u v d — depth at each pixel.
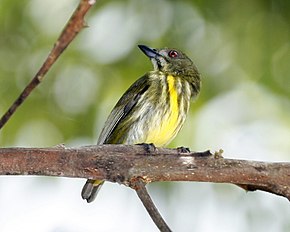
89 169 6.29
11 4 12.58
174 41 12.78
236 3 12.72
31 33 12.75
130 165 6.33
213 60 12.80
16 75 12.69
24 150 6.23
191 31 12.81
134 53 12.78
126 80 12.69
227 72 12.77
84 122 12.52
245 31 12.75
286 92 12.62
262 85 12.68
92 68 12.83
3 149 6.22
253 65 12.72
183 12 12.82
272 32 12.70
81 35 12.86
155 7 12.84
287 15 12.66
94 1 4.14
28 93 4.79
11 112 4.92
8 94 12.57
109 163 6.33
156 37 12.80
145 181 6.34
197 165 6.39
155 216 5.98
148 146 6.41
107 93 12.70
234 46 12.76
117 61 12.80
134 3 12.89
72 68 12.83
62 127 12.45
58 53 4.35
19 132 12.26
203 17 12.80
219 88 12.67
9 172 6.24
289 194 6.36
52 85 12.73
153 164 6.34
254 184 6.44
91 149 6.35
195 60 12.78
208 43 12.82
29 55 12.76
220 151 6.41
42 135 12.35
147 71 12.65
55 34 12.72
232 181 6.43
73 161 6.30
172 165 6.38
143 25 12.83
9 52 12.76
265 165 6.38
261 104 12.58
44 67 4.55
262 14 12.73
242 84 12.73
